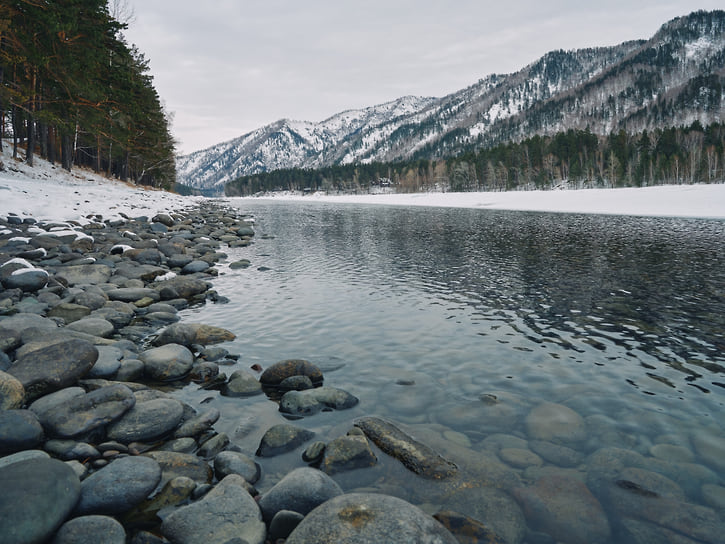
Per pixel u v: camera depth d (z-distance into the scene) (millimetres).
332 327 8430
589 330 8211
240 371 6035
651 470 3918
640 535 3152
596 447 4324
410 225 31141
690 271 13797
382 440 4352
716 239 22016
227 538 2986
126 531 3143
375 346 7395
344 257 16859
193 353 6980
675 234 24391
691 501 3502
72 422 4246
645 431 4633
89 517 2998
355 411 5152
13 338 5836
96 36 25672
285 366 5969
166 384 5891
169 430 4559
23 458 3467
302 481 3414
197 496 3518
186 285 10828
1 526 2604
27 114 29562
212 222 30125
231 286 11953
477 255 17234
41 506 2814
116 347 6641
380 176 194250
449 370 6383
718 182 95125
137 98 37750
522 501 3512
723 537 3111
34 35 22797
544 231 26469
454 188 142625
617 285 11938
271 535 3105
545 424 4805
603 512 3383
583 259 16172
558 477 3824
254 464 4020
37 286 9305
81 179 39500
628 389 5707
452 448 4316
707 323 8562
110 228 19922
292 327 8438
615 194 57031
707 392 5605
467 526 3176
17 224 16438
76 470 3631
